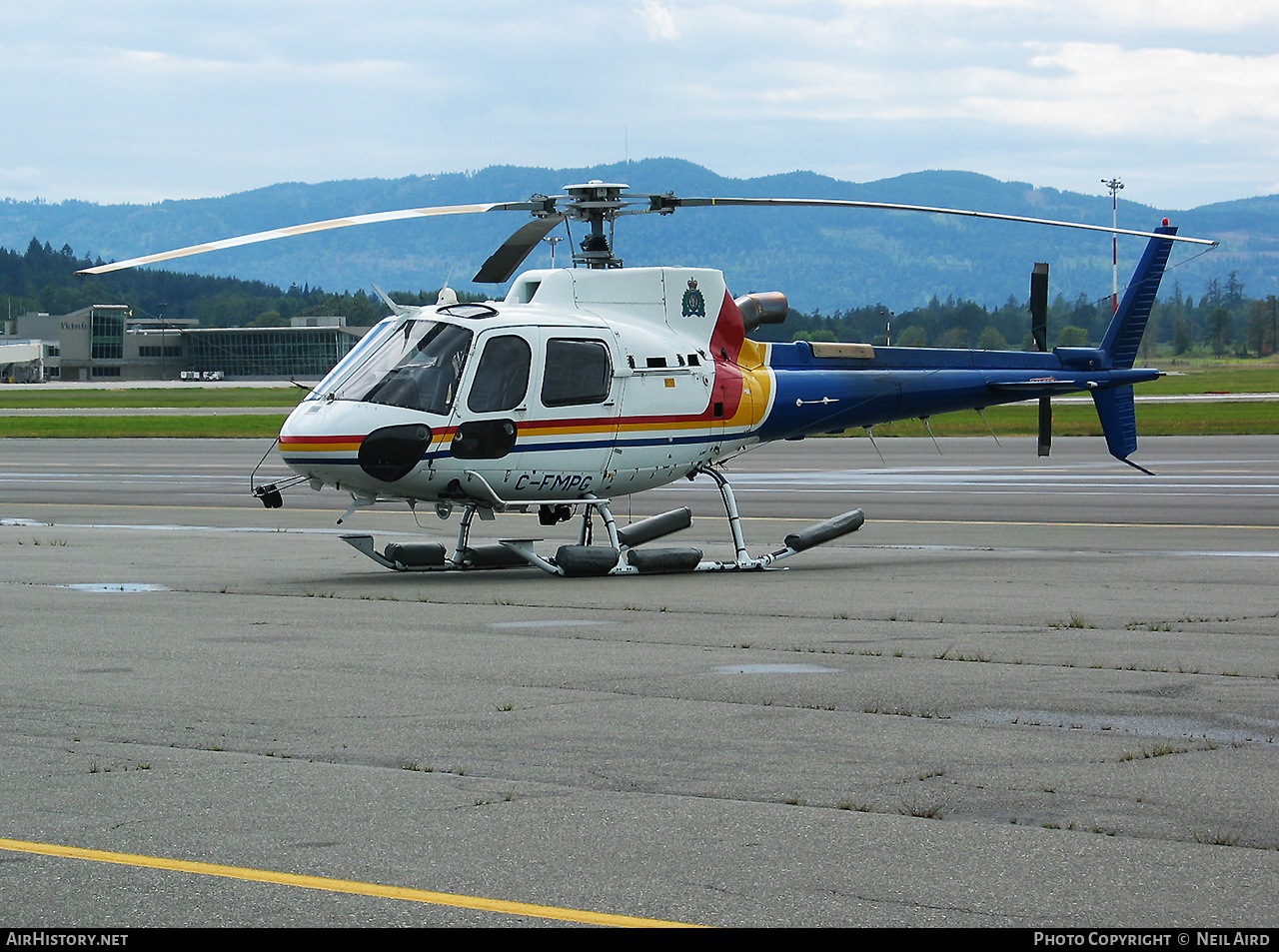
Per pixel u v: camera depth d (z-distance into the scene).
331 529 32.03
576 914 7.45
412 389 21.45
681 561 23.58
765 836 8.77
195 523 33.62
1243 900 7.68
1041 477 45.88
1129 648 15.87
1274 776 10.24
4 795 9.60
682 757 10.77
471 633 16.95
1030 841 8.68
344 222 19.98
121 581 22.27
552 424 22.36
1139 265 29.16
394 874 8.02
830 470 50.50
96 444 72.75
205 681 13.79
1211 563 24.72
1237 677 14.09
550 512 23.53
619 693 13.25
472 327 21.77
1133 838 8.76
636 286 24.03
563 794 9.71
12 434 81.88
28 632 16.86
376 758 10.73
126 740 11.28
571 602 19.83
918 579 22.62
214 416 106.12
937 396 27.25
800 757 10.78
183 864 8.18
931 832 8.86
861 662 14.96
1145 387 157.88
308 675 14.13
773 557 24.34
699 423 24.16
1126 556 25.92
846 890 7.82
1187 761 10.67
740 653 15.53
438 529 32.00
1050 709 12.55
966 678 14.02
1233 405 104.50
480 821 9.05
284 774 10.20
